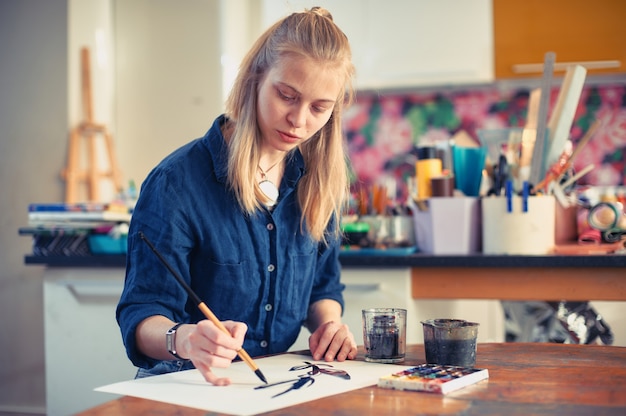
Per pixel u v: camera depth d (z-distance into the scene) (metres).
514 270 2.16
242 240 1.40
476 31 3.68
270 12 3.86
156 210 1.32
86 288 2.49
